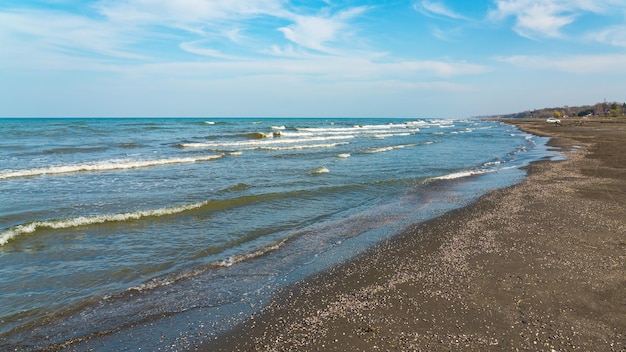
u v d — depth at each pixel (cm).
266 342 533
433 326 562
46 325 584
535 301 628
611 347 502
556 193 1494
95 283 731
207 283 735
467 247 905
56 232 1019
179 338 547
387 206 1379
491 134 6322
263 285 726
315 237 1023
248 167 2288
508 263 795
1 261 827
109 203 1345
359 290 694
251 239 1006
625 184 1653
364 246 945
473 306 618
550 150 3372
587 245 889
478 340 523
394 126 10062
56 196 1445
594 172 2011
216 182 1777
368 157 2895
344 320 587
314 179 1892
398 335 540
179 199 1416
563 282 695
